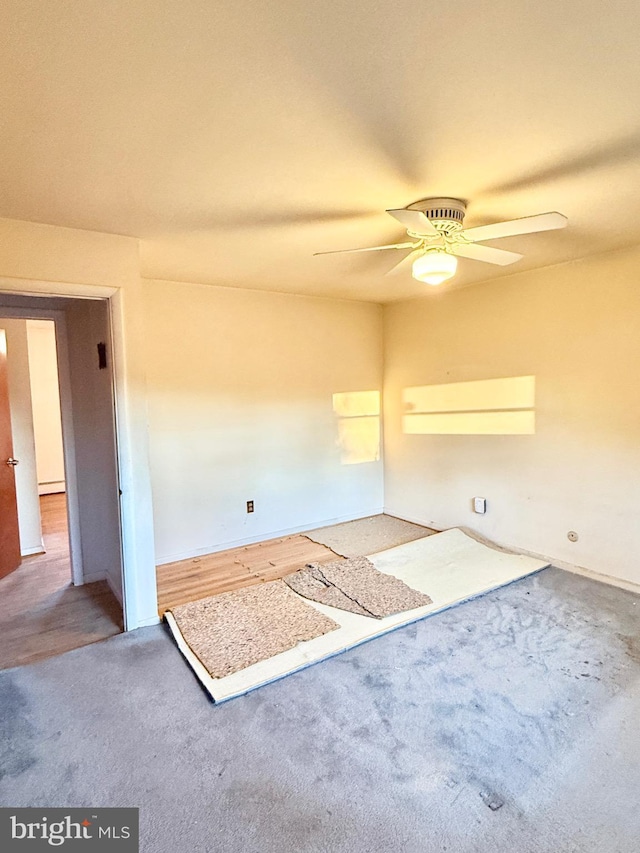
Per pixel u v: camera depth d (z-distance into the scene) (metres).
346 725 2.05
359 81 1.35
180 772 1.82
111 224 2.52
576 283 3.46
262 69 1.28
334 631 2.79
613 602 3.13
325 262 3.31
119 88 1.36
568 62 1.28
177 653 2.64
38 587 3.64
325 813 1.64
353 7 1.07
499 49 1.22
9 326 4.22
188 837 1.56
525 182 2.07
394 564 3.75
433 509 4.77
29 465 4.38
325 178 1.99
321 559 4.04
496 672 2.40
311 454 4.77
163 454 3.93
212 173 1.93
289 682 2.36
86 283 2.62
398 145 1.73
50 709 2.19
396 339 5.02
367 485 5.22
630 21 1.13
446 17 1.11
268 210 2.35
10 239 2.41
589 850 1.50
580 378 3.49
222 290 4.13
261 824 1.60
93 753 1.92
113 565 3.44
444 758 1.86
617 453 3.32
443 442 4.60
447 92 1.42
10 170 1.87
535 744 1.93
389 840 1.54
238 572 3.78
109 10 1.06
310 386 4.71
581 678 2.34
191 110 1.48
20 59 1.21
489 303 4.07
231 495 4.30
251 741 1.97
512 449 3.99
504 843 1.52
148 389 3.83
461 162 1.88
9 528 3.97
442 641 2.70
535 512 3.85
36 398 7.09
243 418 4.32
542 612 3.01
